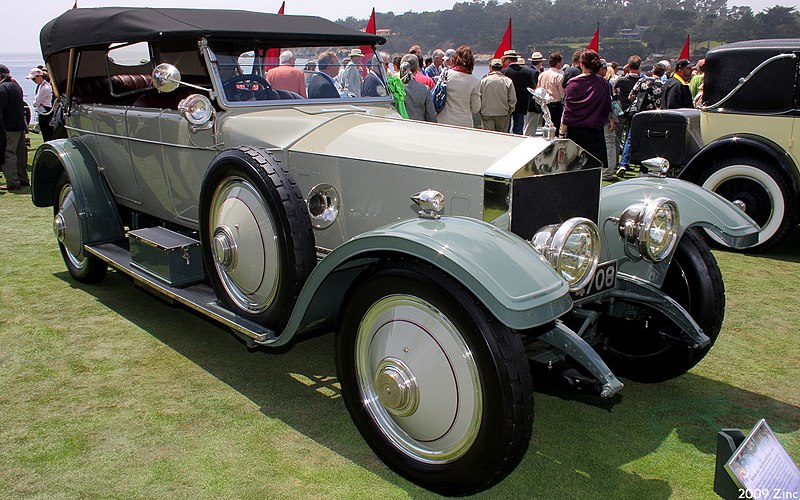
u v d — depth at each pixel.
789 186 5.98
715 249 6.43
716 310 3.39
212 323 4.33
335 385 3.49
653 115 7.22
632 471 2.78
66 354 3.80
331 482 2.65
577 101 7.40
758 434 2.27
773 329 4.36
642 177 3.79
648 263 3.37
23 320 4.31
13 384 3.43
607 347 3.60
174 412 3.17
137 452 2.83
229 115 3.73
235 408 3.22
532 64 11.88
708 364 3.87
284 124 3.63
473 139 3.14
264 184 3.07
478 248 2.38
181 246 3.76
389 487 2.63
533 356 2.83
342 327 2.77
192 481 2.63
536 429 3.12
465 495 2.53
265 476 2.67
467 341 2.33
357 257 2.69
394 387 2.56
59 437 2.93
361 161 3.20
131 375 3.56
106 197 4.73
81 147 4.81
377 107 4.23
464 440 2.42
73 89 4.97
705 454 2.92
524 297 2.26
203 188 3.47
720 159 6.47
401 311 2.55
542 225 2.93
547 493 2.62
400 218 3.12
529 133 10.30
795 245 6.62
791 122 5.95
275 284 3.19
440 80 8.10
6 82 8.69
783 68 5.96
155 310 4.54
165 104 4.41
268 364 3.73
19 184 9.01
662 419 3.23
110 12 4.20
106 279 5.21
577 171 3.06
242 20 4.08
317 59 4.18
